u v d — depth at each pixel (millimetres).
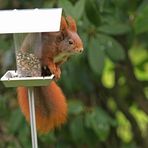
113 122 9281
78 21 8148
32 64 5711
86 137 9414
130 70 10555
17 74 5773
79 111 9008
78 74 9586
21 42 5707
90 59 8445
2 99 9352
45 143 9531
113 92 10648
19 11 5719
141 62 10641
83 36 8414
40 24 5430
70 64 9133
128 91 10805
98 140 9586
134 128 10812
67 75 9359
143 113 11359
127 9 9219
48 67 5695
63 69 9289
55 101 5910
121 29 8680
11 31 5402
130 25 9172
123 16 9188
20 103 6016
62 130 9805
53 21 5461
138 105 10773
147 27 8195
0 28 5449
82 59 9281
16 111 9008
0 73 9125
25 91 5957
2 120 9391
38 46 5676
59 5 8047
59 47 5688
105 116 9180
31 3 9523
